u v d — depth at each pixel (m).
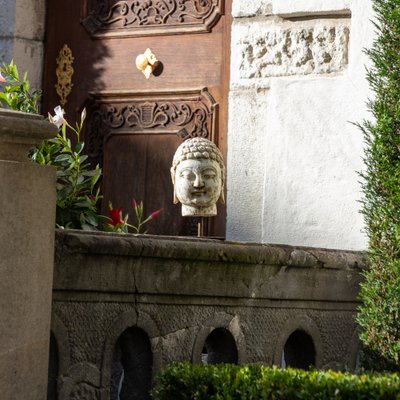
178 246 5.70
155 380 5.64
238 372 5.05
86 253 5.35
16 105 6.98
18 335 4.92
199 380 5.12
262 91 8.19
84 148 9.30
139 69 9.10
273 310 6.37
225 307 6.07
